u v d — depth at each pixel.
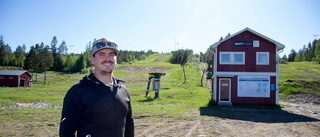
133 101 26.23
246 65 25.02
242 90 24.84
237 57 25.16
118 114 3.04
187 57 114.69
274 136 10.59
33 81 70.44
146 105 22.28
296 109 21.78
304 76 53.25
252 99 24.70
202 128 11.80
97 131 2.87
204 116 15.63
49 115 15.21
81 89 2.94
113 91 3.08
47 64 75.12
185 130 11.26
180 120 13.91
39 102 25.42
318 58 99.75
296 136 10.70
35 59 77.75
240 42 25.16
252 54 25.05
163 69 91.00
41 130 10.88
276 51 24.95
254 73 24.89
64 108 2.93
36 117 14.41
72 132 2.86
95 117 2.87
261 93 24.70
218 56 25.25
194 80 52.59
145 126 12.09
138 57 170.62
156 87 29.86
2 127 11.47
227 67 25.12
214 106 22.52
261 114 17.73
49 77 81.75
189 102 25.44
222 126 12.45
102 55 3.12
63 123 2.87
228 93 24.98
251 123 13.63
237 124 13.15
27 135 9.96
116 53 3.26
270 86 24.70
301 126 13.08
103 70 3.10
